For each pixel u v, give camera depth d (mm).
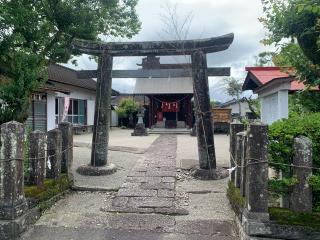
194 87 8273
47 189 5922
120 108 28766
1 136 4781
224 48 8125
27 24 9117
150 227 5184
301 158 4223
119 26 12820
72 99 20859
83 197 6703
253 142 4367
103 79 8617
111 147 12305
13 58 8008
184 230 5070
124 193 6703
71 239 4762
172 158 10156
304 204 4227
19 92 7535
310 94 7492
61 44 11406
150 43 8430
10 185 4723
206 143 8109
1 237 4613
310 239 4160
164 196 6520
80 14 10695
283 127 4539
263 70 10672
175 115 28547
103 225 5266
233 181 6234
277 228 4219
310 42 5270
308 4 4562
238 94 26953
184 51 8289
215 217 5598
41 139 5719
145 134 19859
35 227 5188
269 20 5586
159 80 26234
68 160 7121
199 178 7883
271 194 4621
